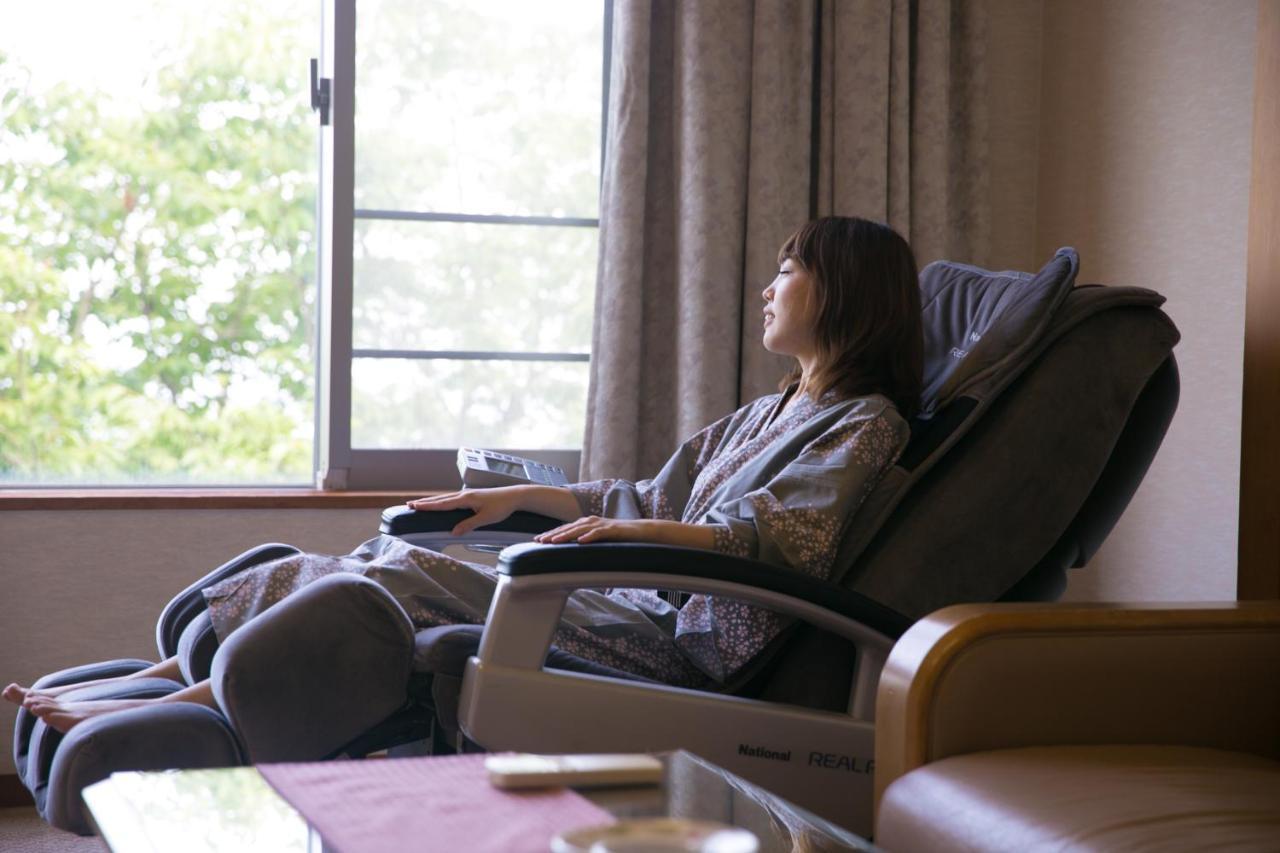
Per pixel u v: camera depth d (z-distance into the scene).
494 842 0.81
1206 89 2.49
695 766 1.04
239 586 1.66
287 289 3.02
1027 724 1.25
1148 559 2.64
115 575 2.55
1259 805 1.04
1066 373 1.64
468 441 2.82
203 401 2.98
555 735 1.42
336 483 2.74
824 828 0.94
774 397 2.02
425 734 1.64
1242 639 1.32
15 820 2.46
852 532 1.63
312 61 2.74
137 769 1.37
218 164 2.98
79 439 2.92
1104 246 2.78
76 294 2.91
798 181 2.74
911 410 1.79
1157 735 1.30
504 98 2.82
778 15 2.70
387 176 2.76
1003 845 1.00
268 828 0.84
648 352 2.77
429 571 1.67
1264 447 1.69
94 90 2.91
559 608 1.43
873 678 1.53
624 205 2.67
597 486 2.01
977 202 2.90
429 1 2.77
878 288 1.81
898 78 2.77
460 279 2.81
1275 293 1.68
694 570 1.44
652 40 2.76
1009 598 1.72
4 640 2.50
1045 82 2.99
